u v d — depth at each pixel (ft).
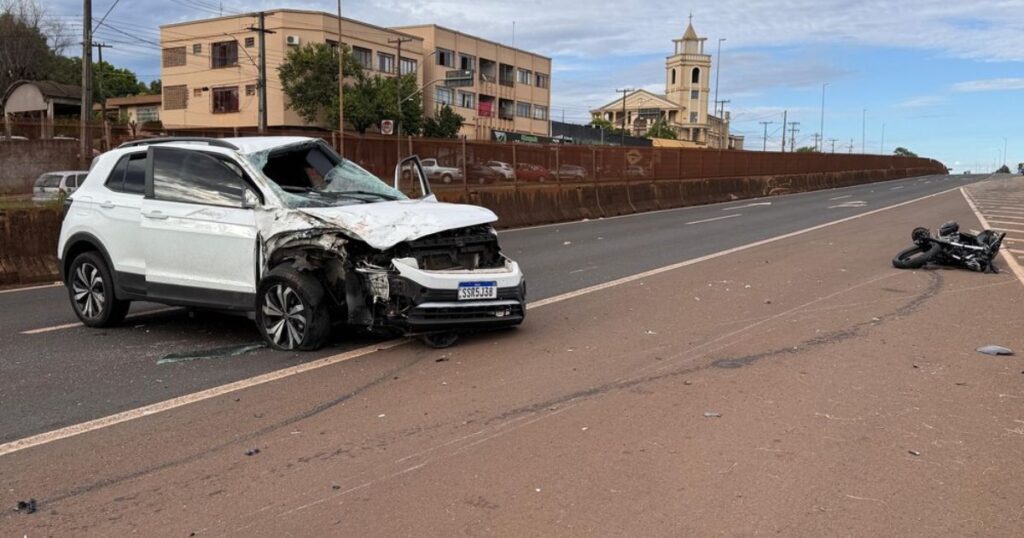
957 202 94.48
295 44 195.42
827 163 161.79
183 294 23.02
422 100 237.25
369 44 213.87
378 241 20.06
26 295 32.86
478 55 259.80
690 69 416.46
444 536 11.01
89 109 104.63
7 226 36.94
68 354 21.57
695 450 14.05
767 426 15.24
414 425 15.62
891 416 15.76
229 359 20.83
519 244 51.06
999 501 11.91
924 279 33.53
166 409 16.78
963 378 18.38
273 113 195.62
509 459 13.79
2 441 14.94
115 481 13.08
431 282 20.43
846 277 34.47
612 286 32.89
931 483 12.57
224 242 21.97
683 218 75.15
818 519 11.37
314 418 16.12
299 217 20.81
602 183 82.79
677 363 20.04
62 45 196.54
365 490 12.60
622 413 16.15
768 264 39.58
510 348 21.86
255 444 14.70
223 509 11.98
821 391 17.46
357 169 25.54
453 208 22.70
